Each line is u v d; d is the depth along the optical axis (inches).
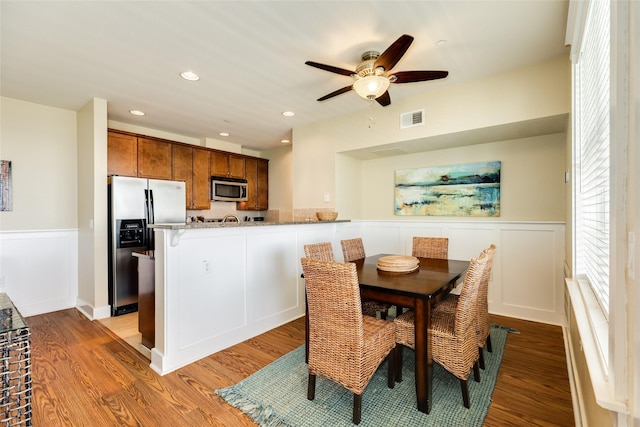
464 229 147.5
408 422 67.4
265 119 163.9
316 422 67.7
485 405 72.9
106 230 139.7
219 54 98.6
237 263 108.8
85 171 143.4
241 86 122.3
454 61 103.3
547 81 102.7
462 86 119.7
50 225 144.3
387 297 76.2
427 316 71.0
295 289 134.2
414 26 84.5
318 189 167.3
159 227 89.0
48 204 143.8
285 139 208.2
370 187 181.0
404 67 107.2
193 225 92.3
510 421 67.4
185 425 67.0
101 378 85.5
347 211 170.1
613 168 34.8
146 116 158.7
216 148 208.1
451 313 86.7
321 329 71.4
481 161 143.0
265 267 119.6
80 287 149.5
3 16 78.6
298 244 135.1
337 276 65.7
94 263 136.6
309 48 95.4
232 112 152.6
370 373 68.8
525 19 81.1
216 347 101.4
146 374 87.5
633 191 27.8
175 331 90.5
